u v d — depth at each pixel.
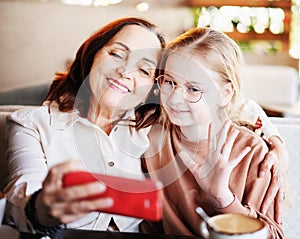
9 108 1.45
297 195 1.39
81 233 1.00
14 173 1.10
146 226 1.21
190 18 3.88
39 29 3.77
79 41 3.80
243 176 1.14
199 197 1.14
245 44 3.93
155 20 3.85
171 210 1.16
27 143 1.16
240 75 1.25
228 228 0.90
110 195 0.82
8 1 3.70
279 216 1.17
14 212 1.00
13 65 3.79
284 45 3.93
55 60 3.82
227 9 3.87
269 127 1.34
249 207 1.11
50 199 0.85
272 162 1.16
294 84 3.48
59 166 0.85
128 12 3.82
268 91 3.47
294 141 1.40
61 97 1.21
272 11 3.88
